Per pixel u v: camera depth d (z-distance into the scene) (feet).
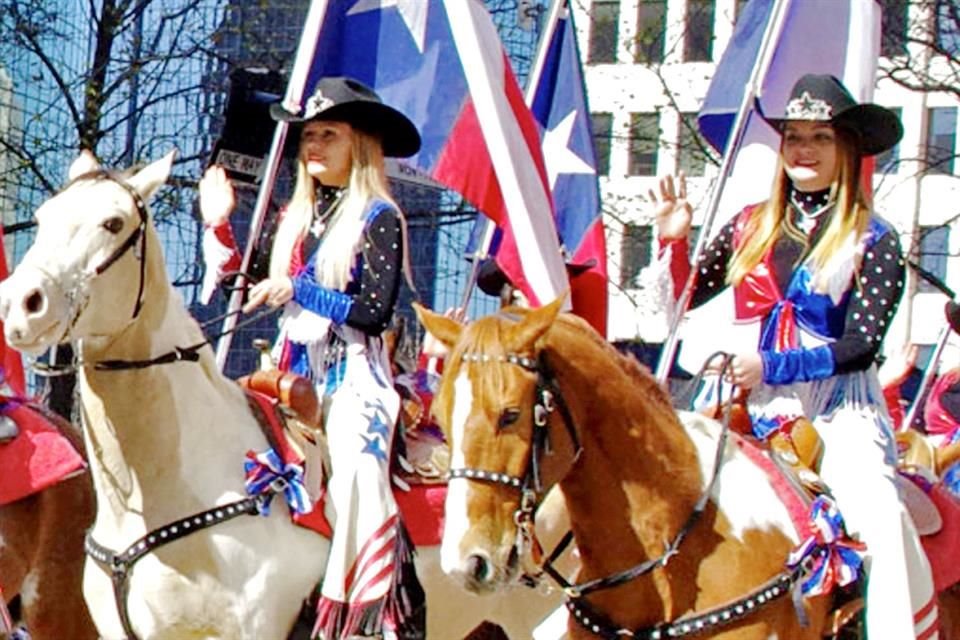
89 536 26.86
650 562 22.61
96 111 66.39
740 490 23.31
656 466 22.81
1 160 70.74
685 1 109.60
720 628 22.50
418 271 67.97
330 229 28.35
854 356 24.48
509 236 35.47
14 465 29.12
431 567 29.04
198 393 26.53
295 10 72.90
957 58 76.18
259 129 34.94
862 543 23.34
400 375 30.48
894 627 23.52
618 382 22.68
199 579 25.91
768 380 24.29
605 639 22.98
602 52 119.34
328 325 28.07
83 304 24.38
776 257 25.90
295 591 26.73
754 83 32.71
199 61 71.31
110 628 26.48
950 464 34.14
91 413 25.99
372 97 28.50
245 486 26.50
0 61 70.54
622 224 89.40
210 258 30.19
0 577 29.96
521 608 30.66
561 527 28.27
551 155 42.98
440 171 35.81
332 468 27.48
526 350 21.45
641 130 115.96
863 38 35.91
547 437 21.71
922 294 126.93
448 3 35.22
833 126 25.48
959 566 27.20
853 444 24.85
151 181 25.59
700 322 27.68
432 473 29.04
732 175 35.91
